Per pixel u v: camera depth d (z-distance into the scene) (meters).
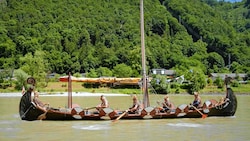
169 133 32.97
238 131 34.03
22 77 150.88
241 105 73.25
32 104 40.72
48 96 121.94
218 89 151.25
